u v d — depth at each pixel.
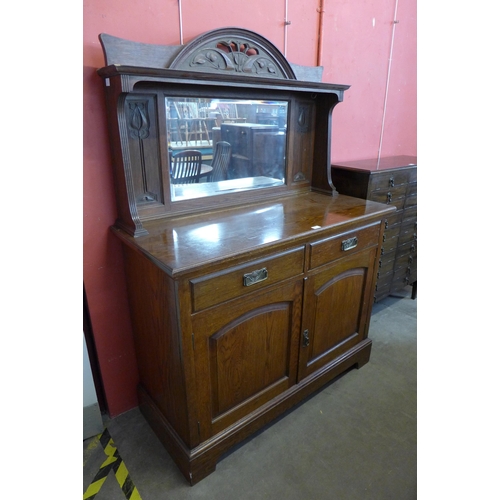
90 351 1.56
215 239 1.23
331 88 1.65
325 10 1.81
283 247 1.27
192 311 1.10
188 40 1.38
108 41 1.13
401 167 2.04
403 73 2.44
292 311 1.42
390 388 1.80
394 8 2.19
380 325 2.33
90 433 1.52
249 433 1.44
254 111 1.60
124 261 1.42
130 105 1.26
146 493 1.30
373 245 1.69
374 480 1.35
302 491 1.31
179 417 1.30
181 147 1.42
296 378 1.58
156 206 1.41
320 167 1.88
